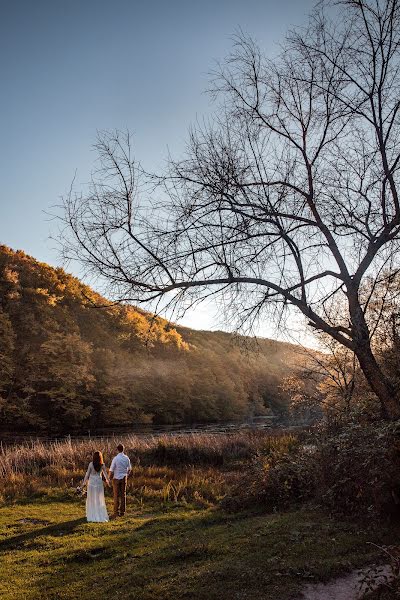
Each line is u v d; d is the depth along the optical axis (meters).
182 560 6.73
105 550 7.89
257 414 75.56
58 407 55.00
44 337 63.94
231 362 80.56
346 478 7.67
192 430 53.62
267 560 6.07
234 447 21.80
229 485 14.09
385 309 7.53
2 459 17.48
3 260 74.44
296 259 6.04
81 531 9.48
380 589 4.67
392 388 5.85
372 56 6.27
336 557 5.96
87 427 58.47
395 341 7.58
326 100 6.54
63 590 6.10
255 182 6.41
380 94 6.23
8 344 57.94
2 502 12.42
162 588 5.57
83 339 69.19
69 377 56.12
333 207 6.57
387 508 7.14
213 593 5.22
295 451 14.62
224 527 8.57
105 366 64.44
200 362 80.69
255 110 6.55
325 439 9.19
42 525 10.16
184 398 72.00
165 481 15.37
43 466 17.97
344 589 5.12
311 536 6.91
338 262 5.97
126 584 5.96
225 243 5.89
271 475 10.36
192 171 6.11
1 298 65.31
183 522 9.52
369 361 5.71
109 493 13.59
